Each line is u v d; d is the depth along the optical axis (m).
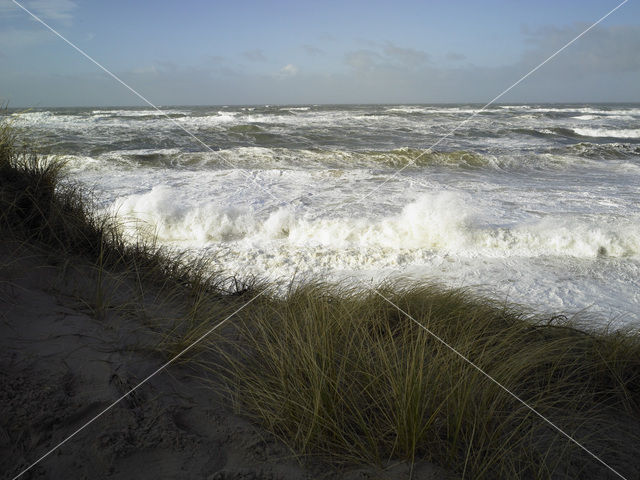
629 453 2.13
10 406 1.71
